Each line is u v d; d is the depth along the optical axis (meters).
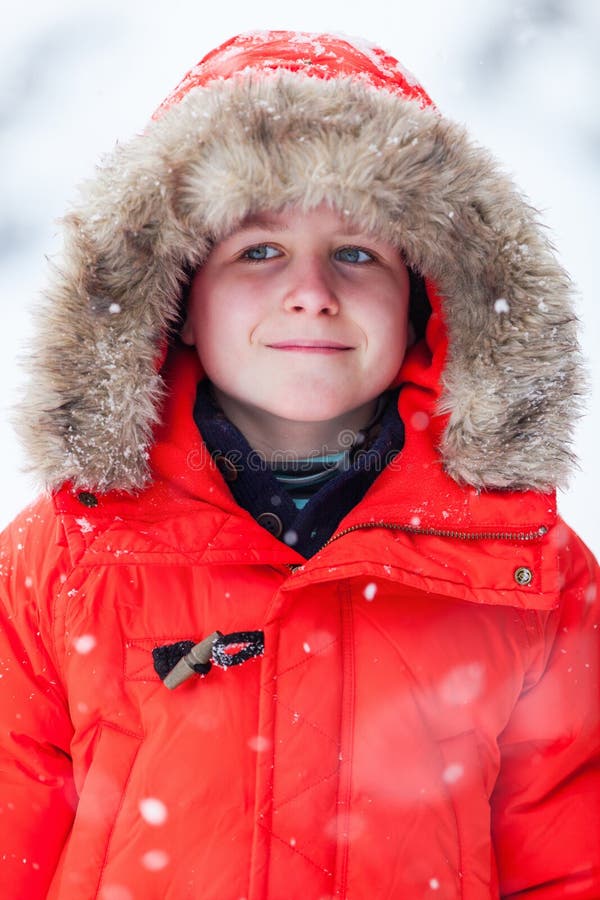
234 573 1.31
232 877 1.19
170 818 1.22
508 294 1.35
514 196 1.38
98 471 1.30
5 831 1.32
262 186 1.27
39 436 1.30
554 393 1.36
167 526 1.30
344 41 1.50
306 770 1.23
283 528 1.39
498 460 1.34
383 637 1.30
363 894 1.21
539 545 1.32
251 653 1.25
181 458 1.36
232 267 1.36
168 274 1.34
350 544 1.29
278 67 1.42
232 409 1.45
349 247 1.36
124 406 1.31
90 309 1.31
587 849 1.35
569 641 1.39
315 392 1.35
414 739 1.27
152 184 1.30
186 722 1.25
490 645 1.33
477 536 1.33
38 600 1.35
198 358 1.44
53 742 1.35
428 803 1.25
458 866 1.25
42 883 1.32
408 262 1.39
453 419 1.37
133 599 1.30
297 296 1.32
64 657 1.32
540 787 1.37
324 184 1.26
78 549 1.27
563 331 1.36
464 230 1.35
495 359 1.35
